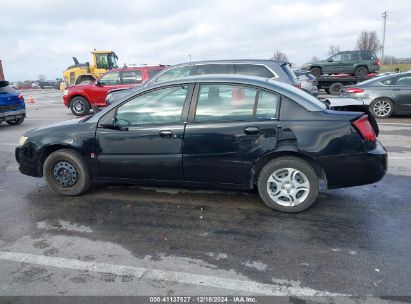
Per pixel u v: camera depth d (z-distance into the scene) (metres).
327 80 21.83
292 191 4.16
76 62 27.67
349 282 2.88
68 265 3.21
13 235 3.81
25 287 2.90
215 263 3.20
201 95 4.30
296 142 4.00
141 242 3.61
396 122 10.55
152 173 4.52
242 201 4.61
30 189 5.30
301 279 2.93
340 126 3.94
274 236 3.68
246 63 8.37
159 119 4.43
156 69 13.66
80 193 4.89
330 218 4.07
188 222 4.05
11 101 11.66
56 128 4.85
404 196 4.69
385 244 3.47
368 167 3.97
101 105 14.03
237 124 4.14
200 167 4.32
